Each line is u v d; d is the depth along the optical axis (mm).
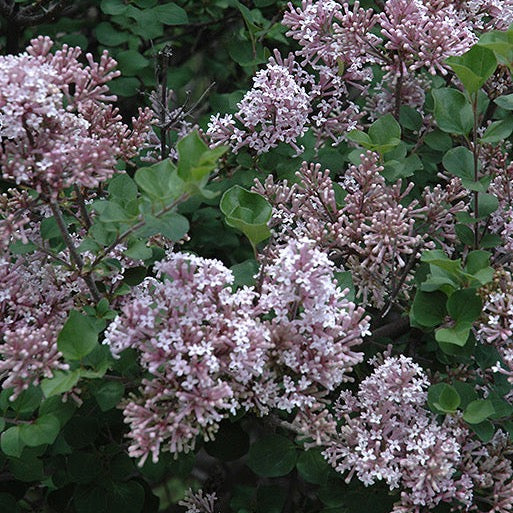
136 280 1984
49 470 2020
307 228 2016
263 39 2217
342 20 2049
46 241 2008
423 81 2111
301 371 1936
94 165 1925
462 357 1996
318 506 2082
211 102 2176
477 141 2010
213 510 2066
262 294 1950
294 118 2035
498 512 1982
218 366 1909
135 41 2275
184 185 1896
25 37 2293
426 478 1948
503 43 1963
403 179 2078
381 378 1976
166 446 1923
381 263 2008
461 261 2021
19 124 1904
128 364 1943
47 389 1907
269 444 1985
